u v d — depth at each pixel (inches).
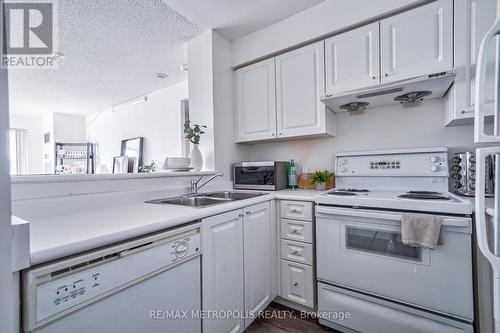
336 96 63.0
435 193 58.4
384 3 61.1
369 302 53.3
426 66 56.6
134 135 159.8
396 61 60.4
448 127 64.9
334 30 68.6
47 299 24.3
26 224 21.6
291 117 77.9
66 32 81.4
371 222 52.3
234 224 53.5
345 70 67.7
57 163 190.5
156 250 35.9
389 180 68.7
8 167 18.6
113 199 53.0
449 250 44.5
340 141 82.1
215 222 47.8
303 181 88.0
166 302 37.7
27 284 23.0
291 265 66.5
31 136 207.8
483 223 29.0
